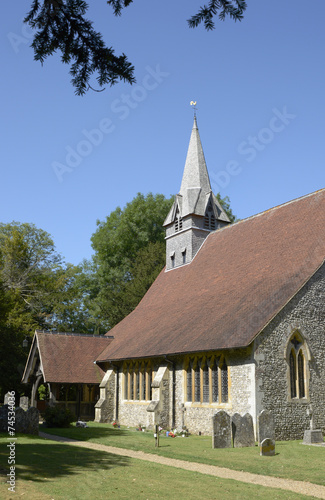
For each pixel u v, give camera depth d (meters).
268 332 21.39
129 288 52.03
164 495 10.09
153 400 26.39
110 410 31.64
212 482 11.58
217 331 23.20
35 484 10.62
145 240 58.44
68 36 7.27
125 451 17.67
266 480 12.14
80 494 9.91
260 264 27.12
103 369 33.59
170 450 17.59
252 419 19.41
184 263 36.78
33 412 21.97
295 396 21.61
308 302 22.84
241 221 33.97
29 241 57.47
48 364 32.38
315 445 18.72
